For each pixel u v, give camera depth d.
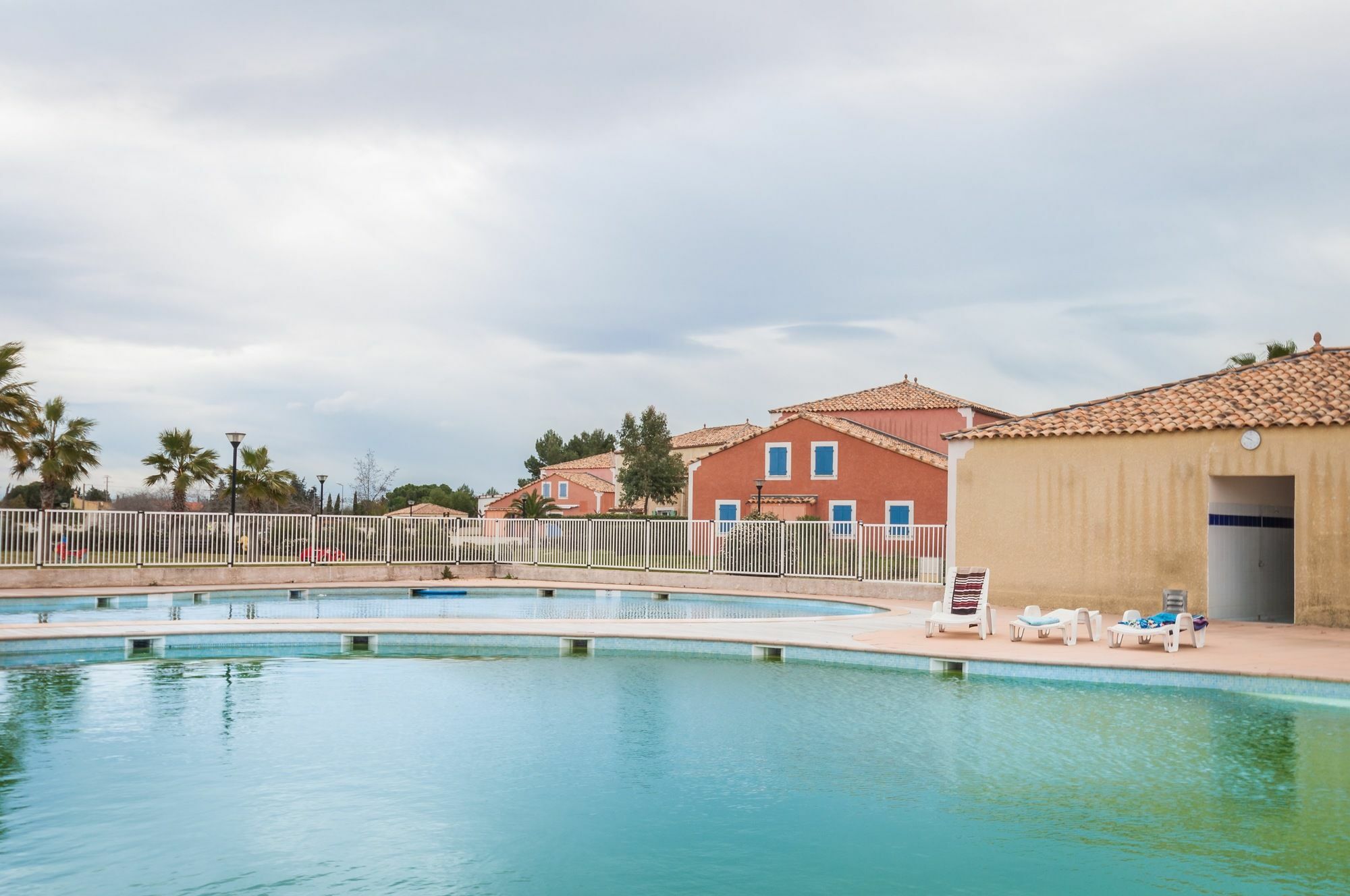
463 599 26.33
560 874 6.50
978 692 12.55
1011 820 7.63
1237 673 12.47
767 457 44.28
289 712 11.26
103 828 7.25
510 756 9.41
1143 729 10.55
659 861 6.76
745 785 8.52
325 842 7.02
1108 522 20.50
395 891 6.17
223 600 24.28
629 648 15.93
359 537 28.73
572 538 30.83
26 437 31.30
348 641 15.96
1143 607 19.98
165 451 39.84
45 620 18.19
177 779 8.49
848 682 13.30
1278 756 9.45
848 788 8.44
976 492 22.22
